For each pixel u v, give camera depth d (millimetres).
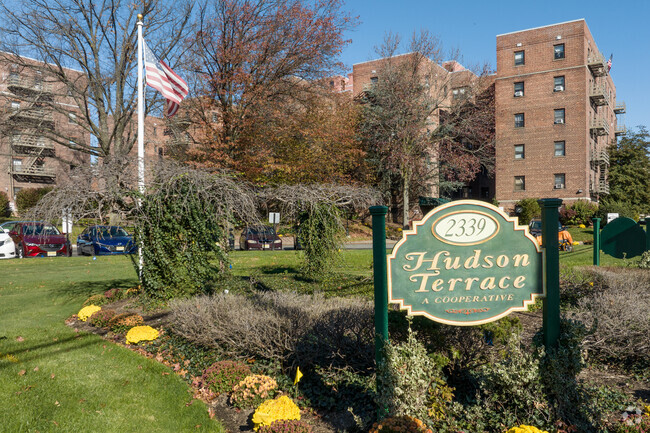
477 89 34500
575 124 37000
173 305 7078
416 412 3725
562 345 3883
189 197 8719
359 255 17609
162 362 6086
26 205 38906
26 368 5703
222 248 9547
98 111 26203
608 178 48688
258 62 23734
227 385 4957
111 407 4609
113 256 20047
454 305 3871
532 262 3881
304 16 23812
